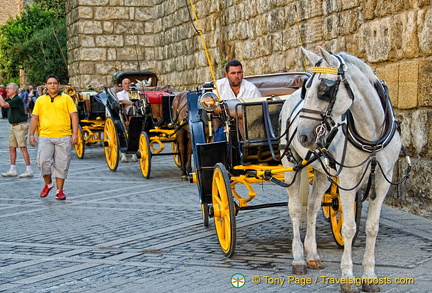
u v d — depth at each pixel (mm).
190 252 7750
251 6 17609
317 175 6973
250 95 8852
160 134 14875
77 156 19406
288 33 15367
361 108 5648
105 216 10148
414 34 9656
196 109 9281
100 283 6602
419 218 9211
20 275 7012
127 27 28578
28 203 11602
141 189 12766
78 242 8484
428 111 9375
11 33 42188
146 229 9094
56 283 6660
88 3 28266
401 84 9930
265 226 8953
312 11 14016
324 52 5477
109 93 16031
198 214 9984
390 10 10266
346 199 5906
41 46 38562
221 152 7930
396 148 6035
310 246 6953
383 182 5973
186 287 6363
